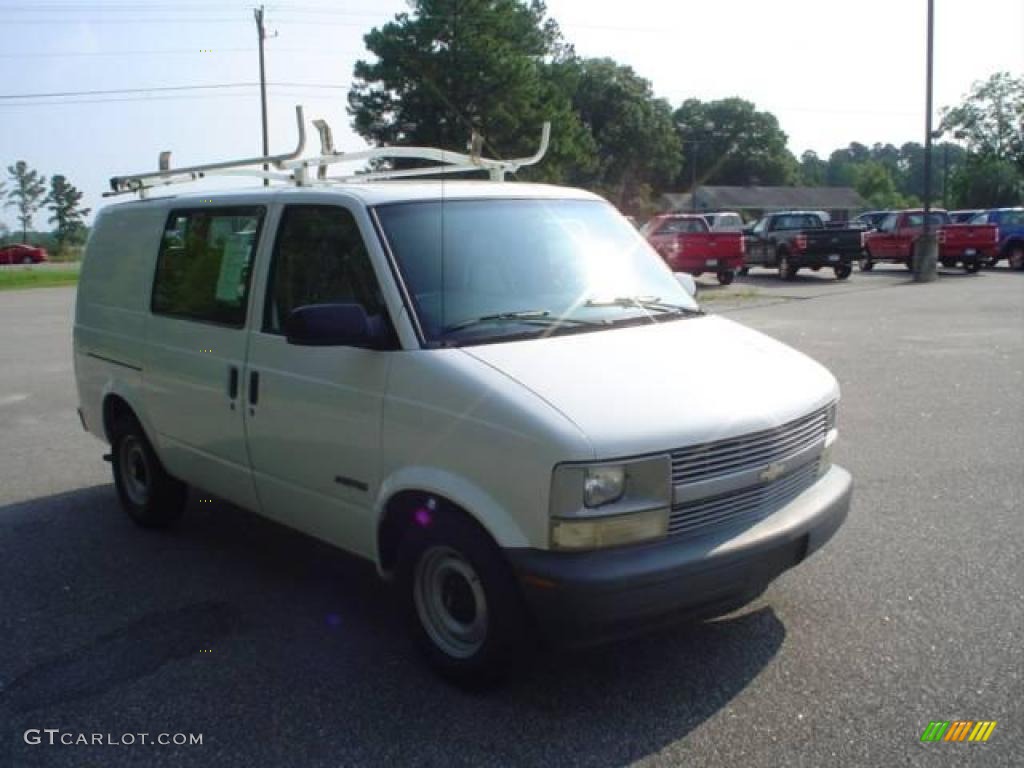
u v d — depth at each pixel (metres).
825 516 4.00
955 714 3.62
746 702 3.76
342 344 3.95
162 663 4.26
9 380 12.27
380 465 4.06
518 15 48.50
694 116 110.44
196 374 5.18
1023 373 10.33
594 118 87.75
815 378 4.29
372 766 3.43
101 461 7.96
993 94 55.69
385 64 45.59
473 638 3.88
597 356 3.92
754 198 91.06
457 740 3.57
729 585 3.59
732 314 17.38
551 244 4.62
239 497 5.15
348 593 5.04
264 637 4.50
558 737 3.57
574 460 3.38
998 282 23.06
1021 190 63.56
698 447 3.56
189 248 5.43
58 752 3.58
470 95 45.84
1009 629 4.28
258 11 40.31
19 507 6.70
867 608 4.54
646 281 4.87
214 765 3.47
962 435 7.68
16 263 62.91
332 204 4.46
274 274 4.73
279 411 4.58
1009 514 5.77
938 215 28.45
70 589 5.16
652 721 3.65
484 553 3.66
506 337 4.04
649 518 3.48
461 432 3.68
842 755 3.39
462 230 4.42
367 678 4.07
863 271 29.23
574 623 3.41
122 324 5.95
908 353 11.98
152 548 5.79
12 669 4.25
